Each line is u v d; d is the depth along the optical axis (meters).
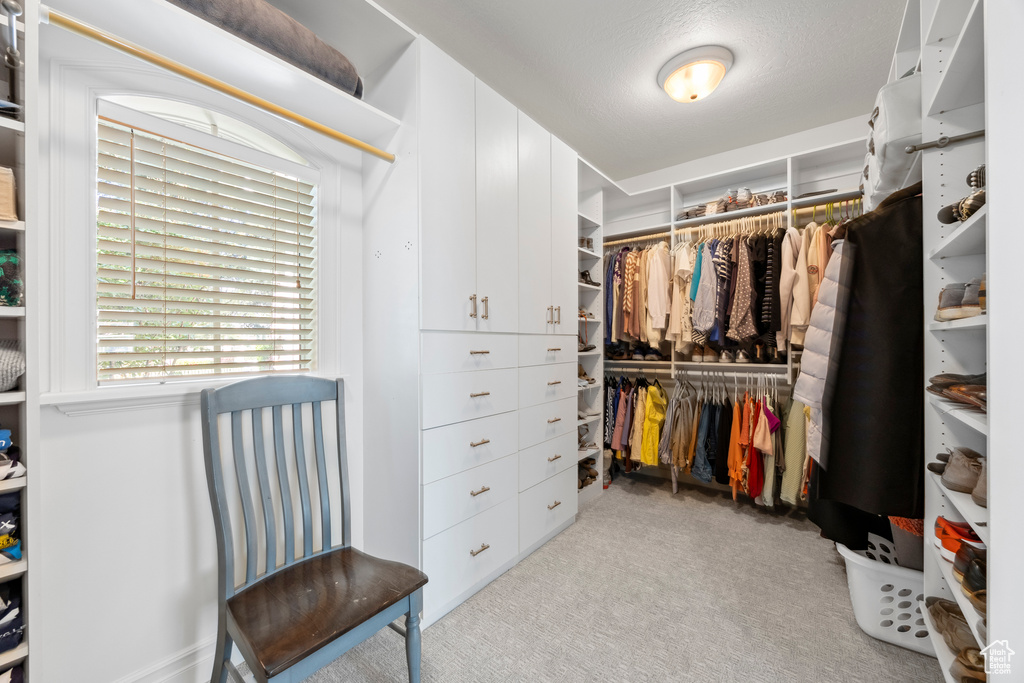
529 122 2.07
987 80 0.72
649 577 1.84
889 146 1.31
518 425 1.97
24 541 0.79
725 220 2.93
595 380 2.94
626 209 3.57
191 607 1.25
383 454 1.60
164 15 0.99
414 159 1.49
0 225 0.76
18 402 0.78
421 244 1.47
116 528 1.11
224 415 1.31
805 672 1.29
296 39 1.21
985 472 0.86
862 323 1.26
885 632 1.41
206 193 1.29
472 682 1.26
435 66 1.55
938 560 1.04
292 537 1.26
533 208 2.08
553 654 1.38
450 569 1.59
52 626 1.01
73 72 1.04
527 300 2.04
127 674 1.13
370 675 1.29
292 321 1.50
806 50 2.01
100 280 1.09
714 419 2.66
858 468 1.23
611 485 3.14
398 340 1.54
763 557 2.02
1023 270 0.69
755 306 2.45
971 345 1.09
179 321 1.25
